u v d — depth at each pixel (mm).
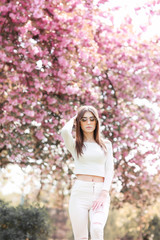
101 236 3492
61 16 5910
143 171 7836
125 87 7277
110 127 7203
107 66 7043
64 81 6156
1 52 5586
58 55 6160
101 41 6883
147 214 10602
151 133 7422
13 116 6035
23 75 5934
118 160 7328
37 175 7828
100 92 7238
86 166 3727
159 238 12844
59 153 7176
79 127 3904
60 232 17406
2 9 5637
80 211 3646
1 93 6020
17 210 8812
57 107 6516
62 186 8336
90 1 6480
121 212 13688
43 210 9039
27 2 5742
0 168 7188
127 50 6902
